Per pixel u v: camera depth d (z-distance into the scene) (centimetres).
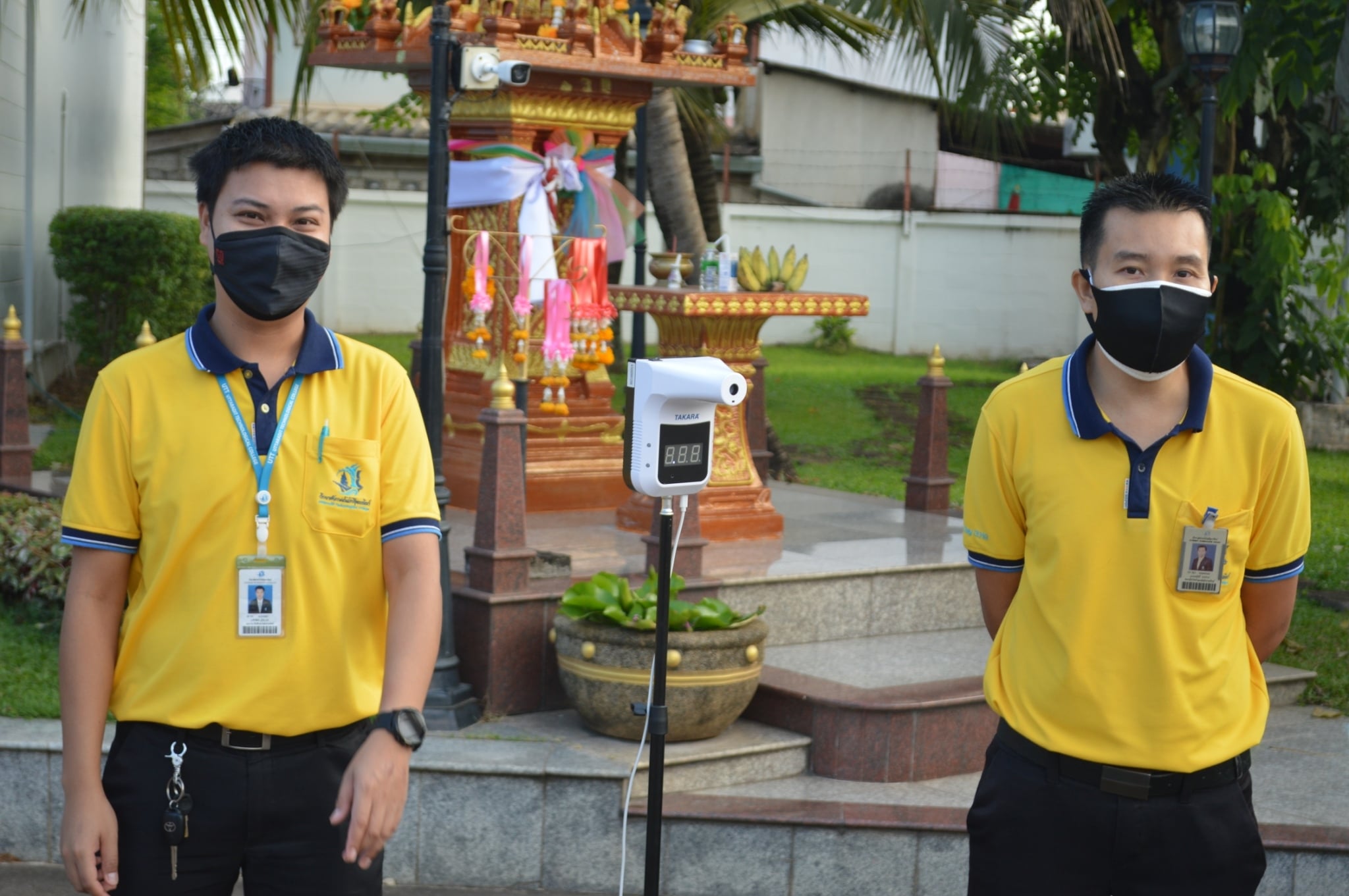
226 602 230
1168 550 256
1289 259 1000
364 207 1853
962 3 1012
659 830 338
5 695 480
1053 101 1210
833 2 1056
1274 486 258
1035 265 1942
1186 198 251
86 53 1259
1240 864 262
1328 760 524
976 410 1425
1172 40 1026
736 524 654
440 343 493
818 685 500
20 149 1089
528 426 693
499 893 436
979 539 278
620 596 480
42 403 1093
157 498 230
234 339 235
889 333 1986
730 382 327
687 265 674
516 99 658
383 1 675
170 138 1930
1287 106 1058
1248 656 271
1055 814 263
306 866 237
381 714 225
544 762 443
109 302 1100
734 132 2138
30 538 580
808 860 434
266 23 940
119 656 237
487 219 690
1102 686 259
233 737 231
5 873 432
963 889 433
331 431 234
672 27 686
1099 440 260
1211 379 259
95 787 227
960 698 491
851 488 962
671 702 460
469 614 500
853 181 2148
